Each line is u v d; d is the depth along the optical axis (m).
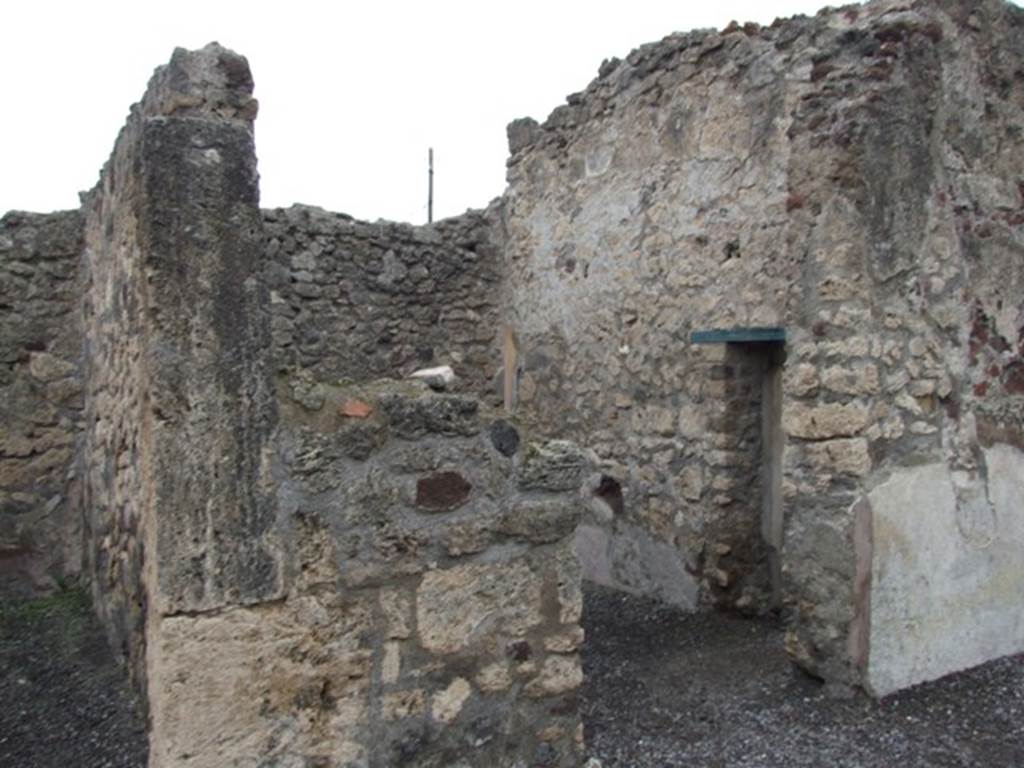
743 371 4.57
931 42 3.41
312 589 2.25
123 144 3.44
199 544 2.10
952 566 3.50
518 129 6.55
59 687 3.55
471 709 2.47
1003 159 3.71
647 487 5.11
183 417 2.09
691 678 3.66
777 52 4.24
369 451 2.32
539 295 6.33
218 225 2.15
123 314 3.46
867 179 3.28
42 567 5.07
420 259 6.80
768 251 4.29
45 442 5.09
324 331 6.42
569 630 2.63
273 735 2.20
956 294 3.54
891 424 3.34
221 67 2.71
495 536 2.50
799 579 3.44
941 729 3.06
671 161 4.92
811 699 3.33
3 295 5.02
